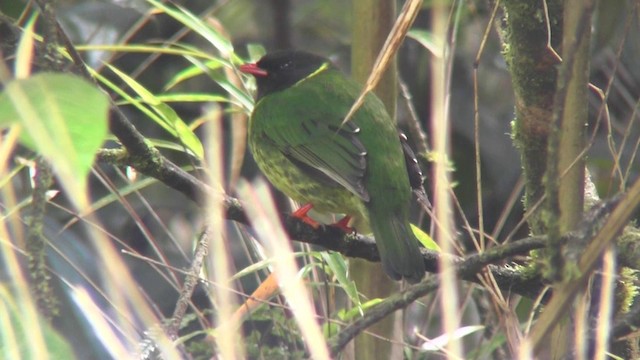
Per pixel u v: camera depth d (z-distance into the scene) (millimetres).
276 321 7590
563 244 5086
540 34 6691
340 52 13570
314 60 10047
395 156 8555
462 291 8867
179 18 7793
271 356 7527
